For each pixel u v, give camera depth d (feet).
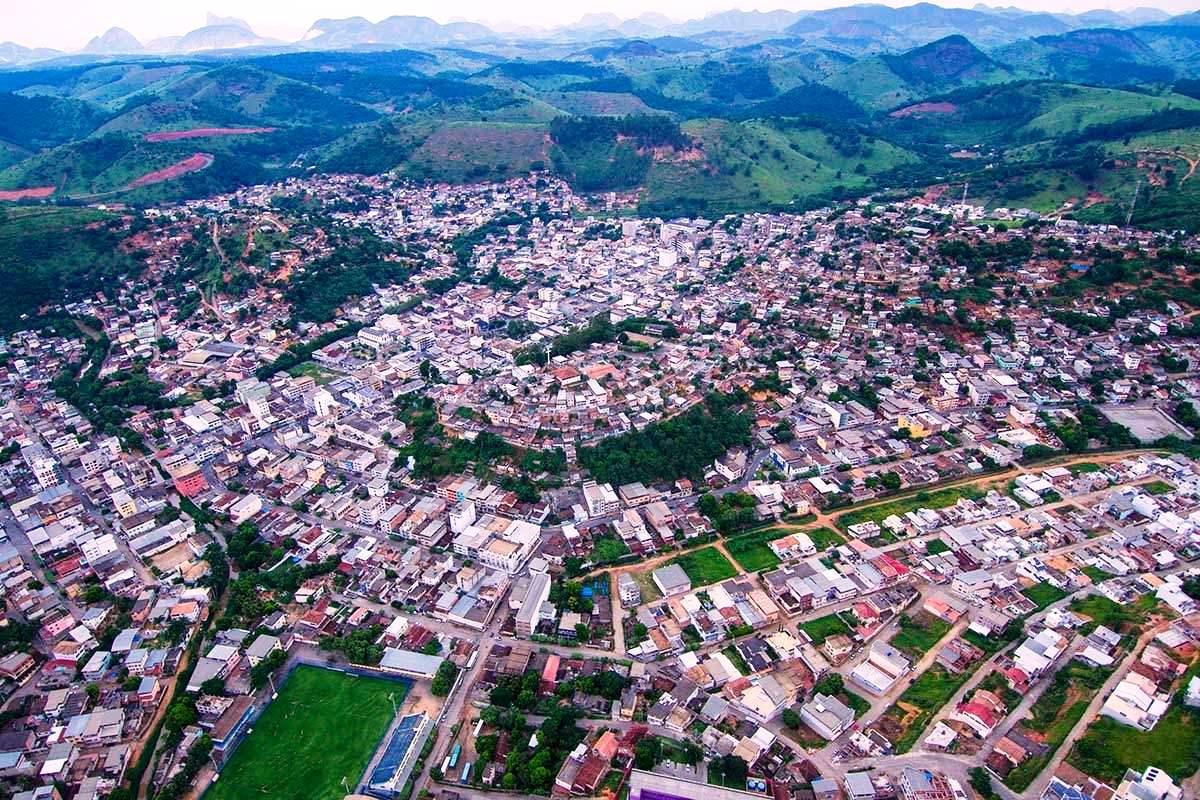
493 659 551.59
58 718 507.30
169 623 588.50
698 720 499.92
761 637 569.23
